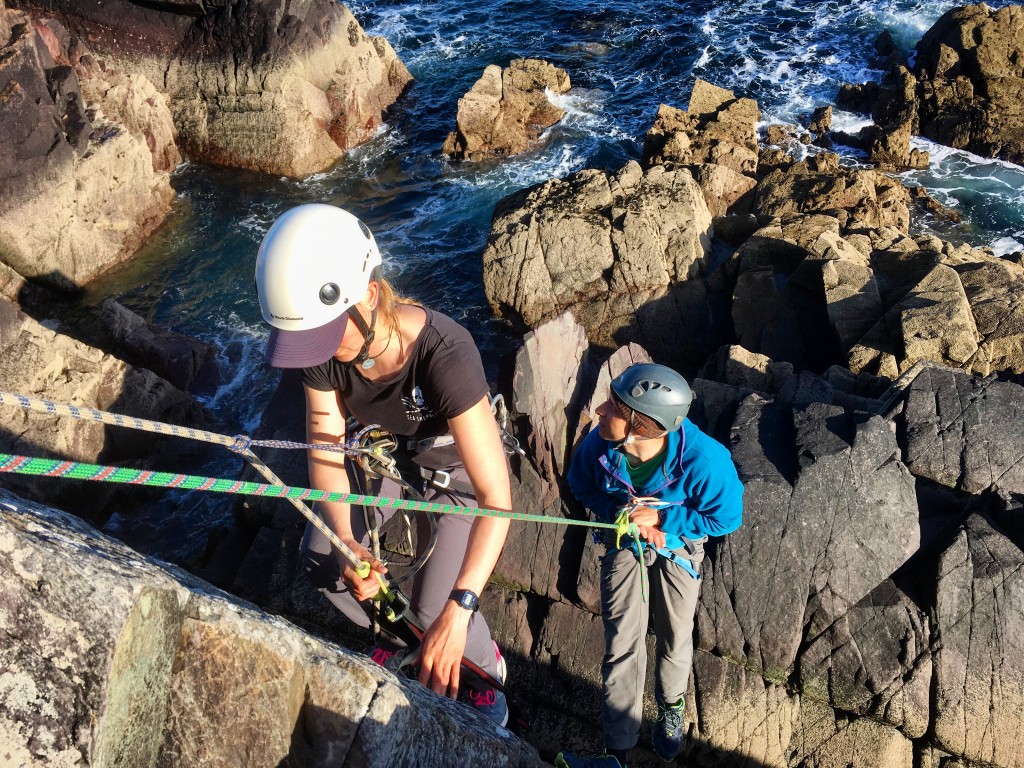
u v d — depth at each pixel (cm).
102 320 1516
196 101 2270
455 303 1719
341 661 222
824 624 548
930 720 525
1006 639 529
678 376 349
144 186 1983
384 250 1909
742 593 559
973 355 1170
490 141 2236
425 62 2741
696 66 2556
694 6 2902
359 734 216
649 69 2577
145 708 193
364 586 261
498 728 280
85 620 176
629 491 365
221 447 1306
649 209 1566
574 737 553
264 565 662
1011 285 1288
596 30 2836
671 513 365
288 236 228
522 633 583
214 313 1747
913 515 564
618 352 685
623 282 1526
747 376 1026
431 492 294
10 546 175
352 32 2394
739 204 1869
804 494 571
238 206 2119
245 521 725
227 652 208
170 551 1091
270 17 2192
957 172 2048
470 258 1855
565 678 566
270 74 2192
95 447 1174
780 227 1595
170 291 1817
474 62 2719
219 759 204
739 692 547
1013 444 632
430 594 288
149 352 1496
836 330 1297
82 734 171
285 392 769
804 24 2727
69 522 216
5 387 1144
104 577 181
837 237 1477
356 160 2291
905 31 2609
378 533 273
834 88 2398
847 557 557
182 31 2284
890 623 542
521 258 1559
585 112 2388
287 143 2202
